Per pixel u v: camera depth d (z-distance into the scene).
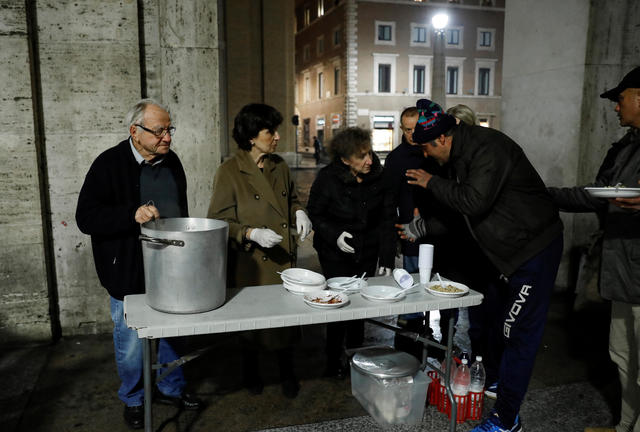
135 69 3.47
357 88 29.77
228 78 16.36
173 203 2.42
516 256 2.24
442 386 2.62
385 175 2.90
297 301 2.14
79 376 3.03
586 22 4.24
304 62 37.47
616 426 2.40
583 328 3.82
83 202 2.21
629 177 2.19
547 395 2.82
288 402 2.74
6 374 3.05
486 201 2.12
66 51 3.36
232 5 16.00
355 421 2.55
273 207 2.59
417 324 3.46
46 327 3.48
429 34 30.09
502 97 5.27
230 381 2.98
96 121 3.46
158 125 2.19
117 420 2.57
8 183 3.30
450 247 3.12
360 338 3.03
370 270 3.00
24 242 3.37
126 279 2.29
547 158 4.72
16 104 3.25
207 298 1.94
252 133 2.48
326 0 32.56
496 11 30.33
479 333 3.07
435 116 2.19
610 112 4.41
